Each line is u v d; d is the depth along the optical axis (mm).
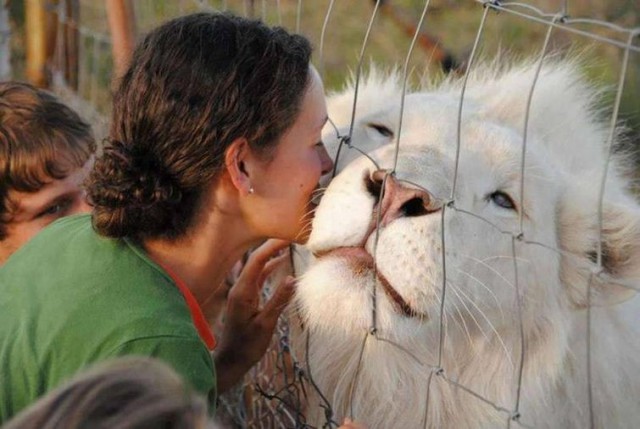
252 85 4387
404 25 11297
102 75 10031
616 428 5715
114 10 7531
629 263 5445
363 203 4730
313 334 5688
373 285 4758
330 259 4836
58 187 5664
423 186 4848
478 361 5527
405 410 5641
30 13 9812
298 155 4574
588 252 5609
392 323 4801
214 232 4566
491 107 5852
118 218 4375
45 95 5742
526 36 10836
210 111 4340
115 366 2689
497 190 5277
